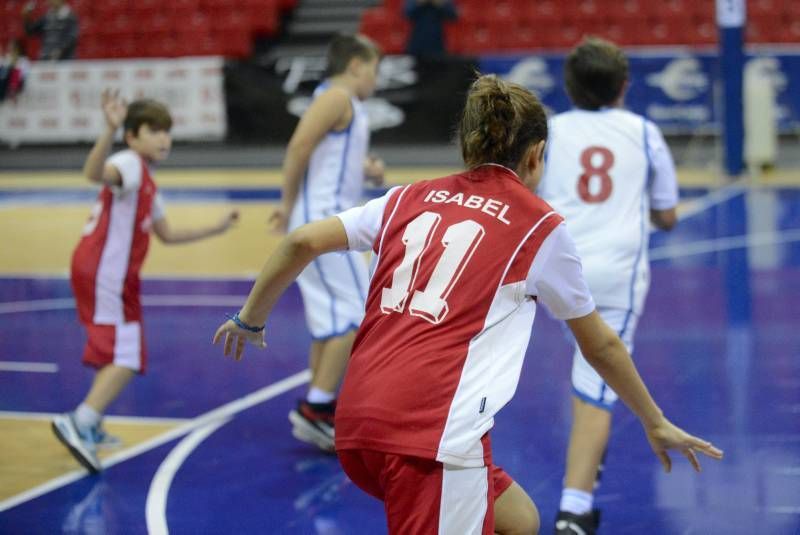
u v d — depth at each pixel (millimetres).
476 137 7691
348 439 7391
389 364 7320
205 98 46688
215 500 12664
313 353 14602
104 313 13938
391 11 49125
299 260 7621
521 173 7938
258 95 46312
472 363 7266
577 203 11578
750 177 40469
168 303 23406
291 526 11852
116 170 13805
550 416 15617
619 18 47500
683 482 12922
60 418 13492
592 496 11867
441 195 7746
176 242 15031
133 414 16078
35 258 28953
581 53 11836
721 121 41000
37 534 11656
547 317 21969
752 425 14836
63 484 13227
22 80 47344
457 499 7199
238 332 7953
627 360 7828
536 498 12578
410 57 44812
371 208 7871
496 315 7348
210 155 46688
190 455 14281
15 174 46250
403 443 7121
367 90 14531
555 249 7434
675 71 43156
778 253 27000
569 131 11789
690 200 36031
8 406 16641
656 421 7992
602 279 11312
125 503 12562
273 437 15023
